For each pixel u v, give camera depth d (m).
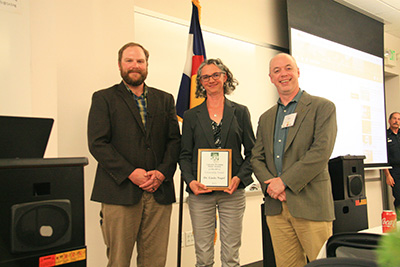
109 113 1.85
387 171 5.16
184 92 2.52
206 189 1.92
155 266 1.89
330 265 0.67
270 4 3.97
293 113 1.81
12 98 1.88
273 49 3.89
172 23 3.01
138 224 1.84
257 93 3.67
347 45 4.67
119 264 1.75
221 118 2.05
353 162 2.58
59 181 1.13
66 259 1.12
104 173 1.80
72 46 2.14
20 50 1.91
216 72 2.03
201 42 2.62
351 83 4.69
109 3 2.32
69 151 2.09
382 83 5.30
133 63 1.89
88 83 2.19
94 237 2.14
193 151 2.06
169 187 1.94
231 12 3.54
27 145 1.24
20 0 1.93
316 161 1.66
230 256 1.98
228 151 1.95
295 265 1.79
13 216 1.02
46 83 2.01
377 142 5.05
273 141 1.88
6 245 1.02
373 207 5.14
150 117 1.93
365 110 4.90
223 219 2.01
